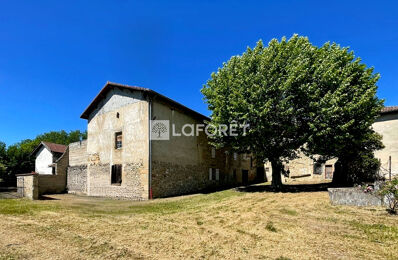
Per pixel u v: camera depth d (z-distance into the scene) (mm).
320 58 12047
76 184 17500
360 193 7871
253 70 12406
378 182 8203
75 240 5129
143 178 12570
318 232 5457
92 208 9500
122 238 5250
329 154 12445
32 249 4605
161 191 13094
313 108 10938
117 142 14633
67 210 8938
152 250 4520
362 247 4523
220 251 4426
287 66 11211
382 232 5328
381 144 14422
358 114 11086
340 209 7527
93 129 16344
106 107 15609
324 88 11266
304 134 11203
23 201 11898
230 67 13391
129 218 7348
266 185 17156
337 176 14906
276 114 11312
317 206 8148
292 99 11477
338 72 11391
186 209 8875
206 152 17844
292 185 16078
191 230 5859
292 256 4148
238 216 7312
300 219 6637
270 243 4812
